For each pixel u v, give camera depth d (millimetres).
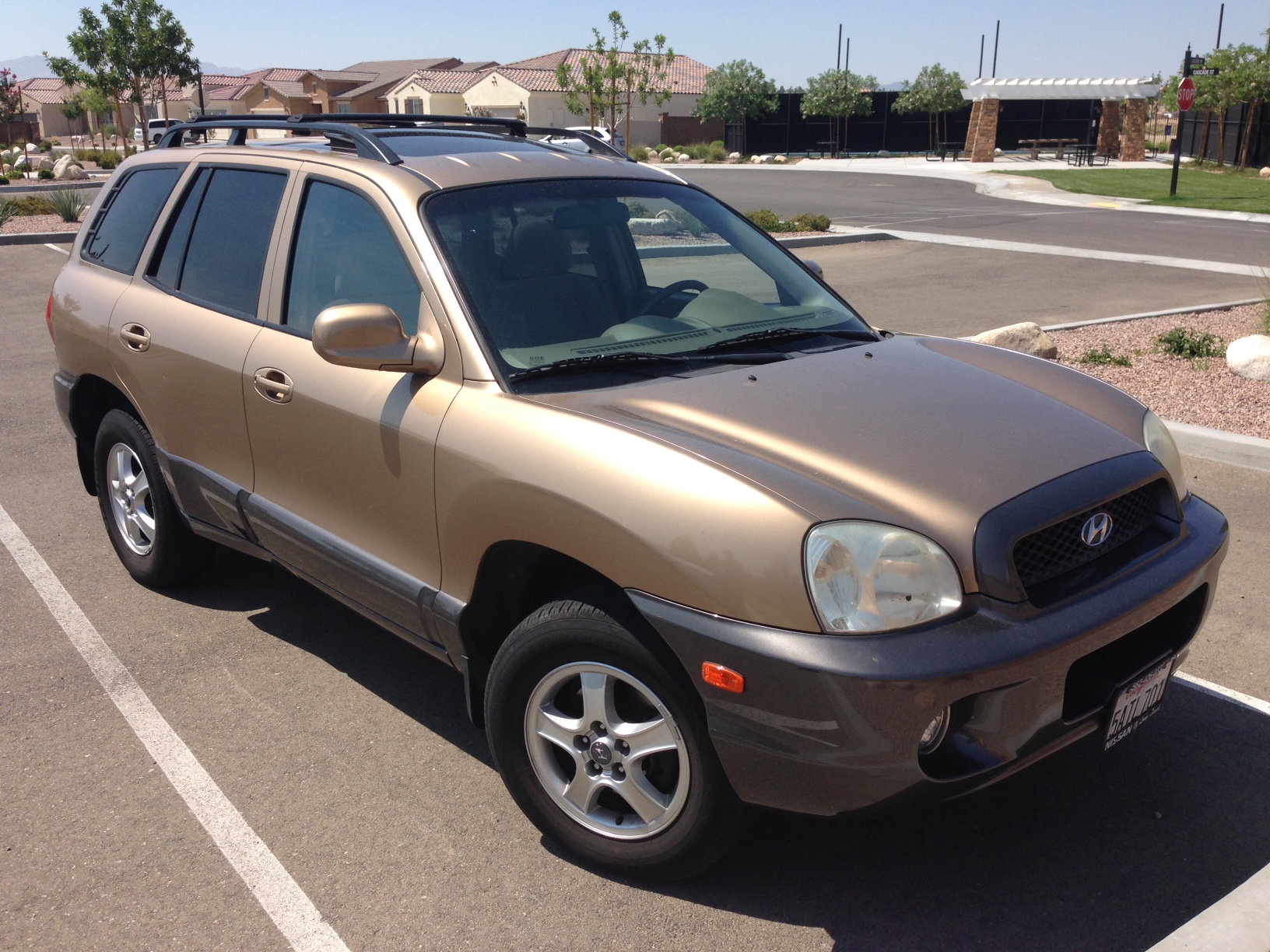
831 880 2902
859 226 20719
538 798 2984
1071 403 3248
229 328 3859
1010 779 3363
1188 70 25641
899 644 2357
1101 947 2656
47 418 7688
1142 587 2707
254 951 2664
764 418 2840
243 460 3852
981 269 15234
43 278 13984
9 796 3297
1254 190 28094
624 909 2793
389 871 2955
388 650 4270
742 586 2420
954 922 2744
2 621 4500
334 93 74438
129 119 70500
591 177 3807
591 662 2732
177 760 3496
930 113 49688
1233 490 5898
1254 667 4031
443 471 2992
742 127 49031
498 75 57594
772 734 2416
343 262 3508
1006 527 2520
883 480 2605
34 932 2725
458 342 3072
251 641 4332
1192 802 3236
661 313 3521
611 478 2623
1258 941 2506
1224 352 8984
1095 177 32812
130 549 4797
